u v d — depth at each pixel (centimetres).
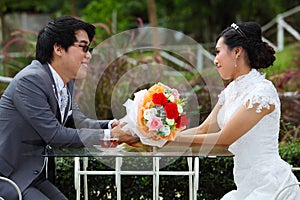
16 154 354
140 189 471
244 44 354
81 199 468
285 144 506
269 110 348
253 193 350
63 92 365
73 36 351
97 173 408
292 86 712
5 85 573
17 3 1201
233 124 346
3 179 333
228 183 468
